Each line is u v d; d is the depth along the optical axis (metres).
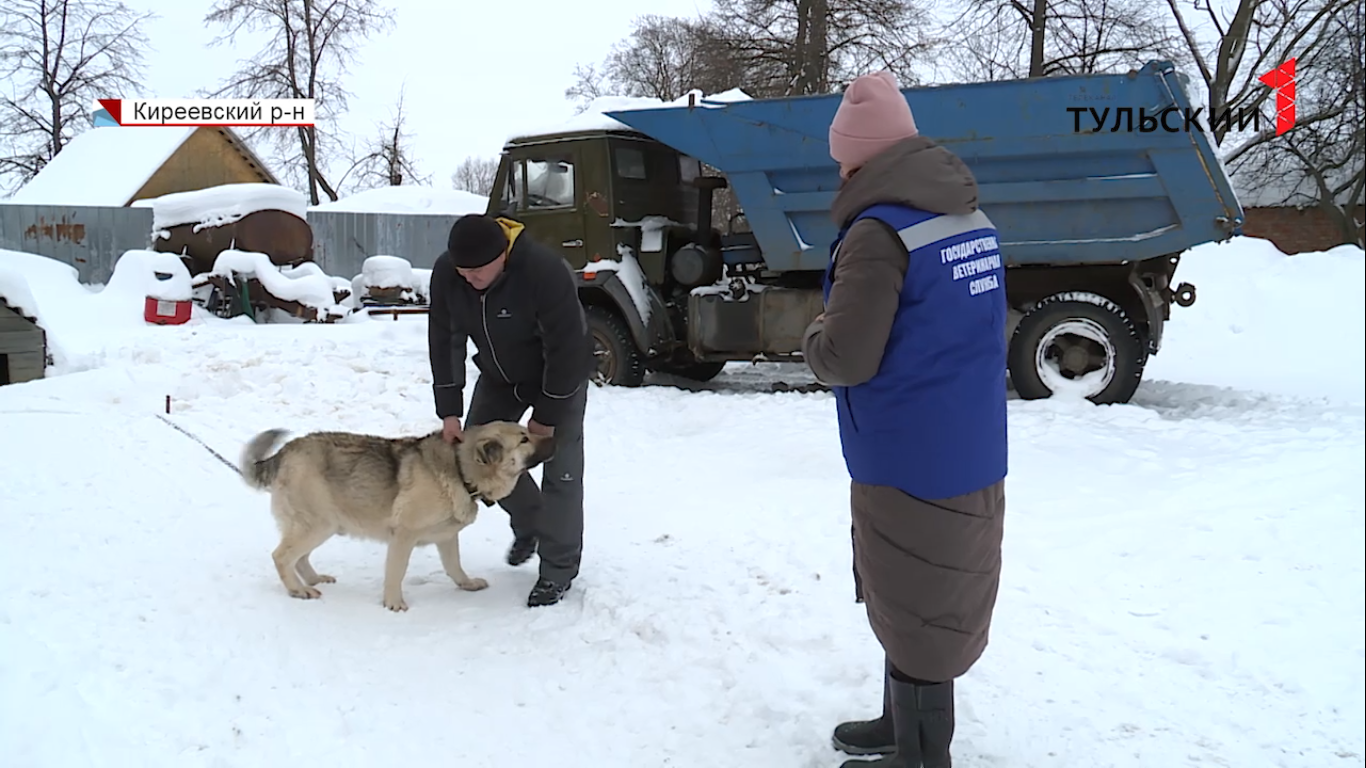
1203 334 14.36
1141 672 3.63
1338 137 23.91
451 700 3.58
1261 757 3.06
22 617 4.04
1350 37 22.58
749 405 8.73
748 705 3.47
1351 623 3.86
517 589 4.74
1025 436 7.21
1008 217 8.70
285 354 10.31
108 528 5.36
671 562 5.02
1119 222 8.50
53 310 16.08
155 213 19.20
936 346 2.60
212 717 3.35
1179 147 8.12
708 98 9.83
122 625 4.06
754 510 5.84
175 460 6.86
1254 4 22.34
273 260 18.95
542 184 10.32
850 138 2.71
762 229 9.37
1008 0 22.78
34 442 6.95
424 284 18.69
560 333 4.32
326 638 4.07
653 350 10.05
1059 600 4.29
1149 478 6.00
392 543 4.43
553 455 4.36
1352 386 10.32
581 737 3.32
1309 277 15.05
